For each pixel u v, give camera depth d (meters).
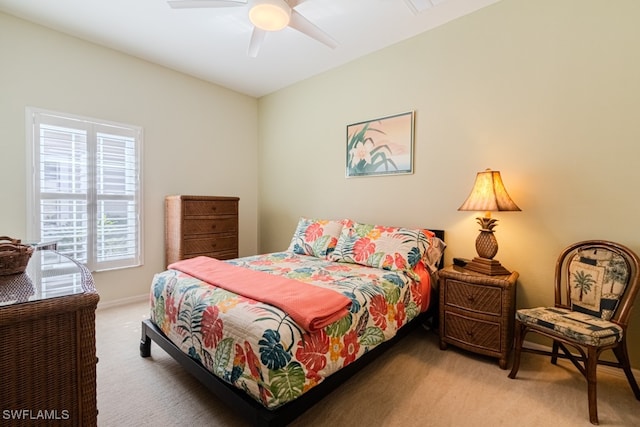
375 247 2.52
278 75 3.73
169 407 1.58
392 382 1.82
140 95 3.29
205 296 1.65
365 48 3.06
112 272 3.14
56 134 2.75
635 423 1.48
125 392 1.70
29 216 2.62
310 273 2.22
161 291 1.96
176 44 2.98
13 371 0.79
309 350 1.34
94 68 2.96
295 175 4.02
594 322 1.67
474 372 1.94
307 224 3.22
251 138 4.44
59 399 0.87
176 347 1.74
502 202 2.09
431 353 2.20
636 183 1.86
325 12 2.46
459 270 2.24
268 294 1.58
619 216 1.91
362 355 1.66
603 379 1.87
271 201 4.35
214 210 3.48
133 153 3.26
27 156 2.61
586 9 2.00
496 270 2.11
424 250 2.44
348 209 3.43
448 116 2.63
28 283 1.00
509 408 1.58
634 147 1.86
